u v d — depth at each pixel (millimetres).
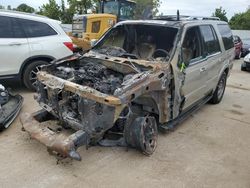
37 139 4070
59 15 29609
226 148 4980
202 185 3885
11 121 5297
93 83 4371
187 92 5297
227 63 7258
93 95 3826
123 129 4477
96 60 5102
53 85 4277
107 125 3875
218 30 6691
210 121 6188
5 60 6844
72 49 7812
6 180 3748
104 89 4121
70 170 4023
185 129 5656
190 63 5238
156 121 4891
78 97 4059
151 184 3822
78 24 13625
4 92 5926
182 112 5586
